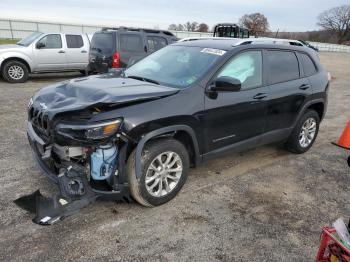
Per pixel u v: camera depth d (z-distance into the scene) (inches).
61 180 128.8
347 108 386.0
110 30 410.3
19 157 191.3
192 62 167.9
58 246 119.0
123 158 131.2
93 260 113.3
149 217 139.0
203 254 119.4
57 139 126.6
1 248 116.6
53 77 520.7
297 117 205.0
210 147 160.9
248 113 171.8
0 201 144.9
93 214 139.1
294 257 121.4
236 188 169.2
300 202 159.9
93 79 163.9
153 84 156.2
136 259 114.9
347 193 172.4
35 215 125.1
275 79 188.5
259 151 223.0
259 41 186.4
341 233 93.2
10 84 440.1
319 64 224.8
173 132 145.8
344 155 226.1
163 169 143.9
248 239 129.3
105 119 123.9
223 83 147.9
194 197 157.3
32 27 1530.5
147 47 418.0
